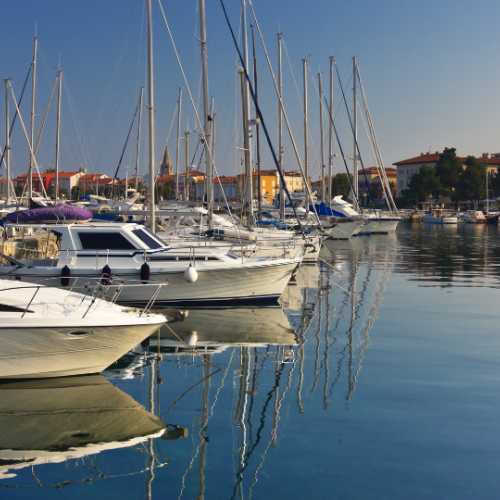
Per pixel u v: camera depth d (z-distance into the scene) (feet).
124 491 18.29
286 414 24.50
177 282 44.83
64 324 26.45
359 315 45.78
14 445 21.33
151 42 52.13
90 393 26.73
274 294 48.44
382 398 26.45
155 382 28.48
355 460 20.29
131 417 24.02
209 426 23.22
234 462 20.16
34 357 26.89
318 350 34.83
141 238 45.73
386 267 80.38
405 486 18.54
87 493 18.16
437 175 333.01
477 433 22.56
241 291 47.24
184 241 58.80
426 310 48.06
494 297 55.06
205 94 59.31
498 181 322.34
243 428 22.98
